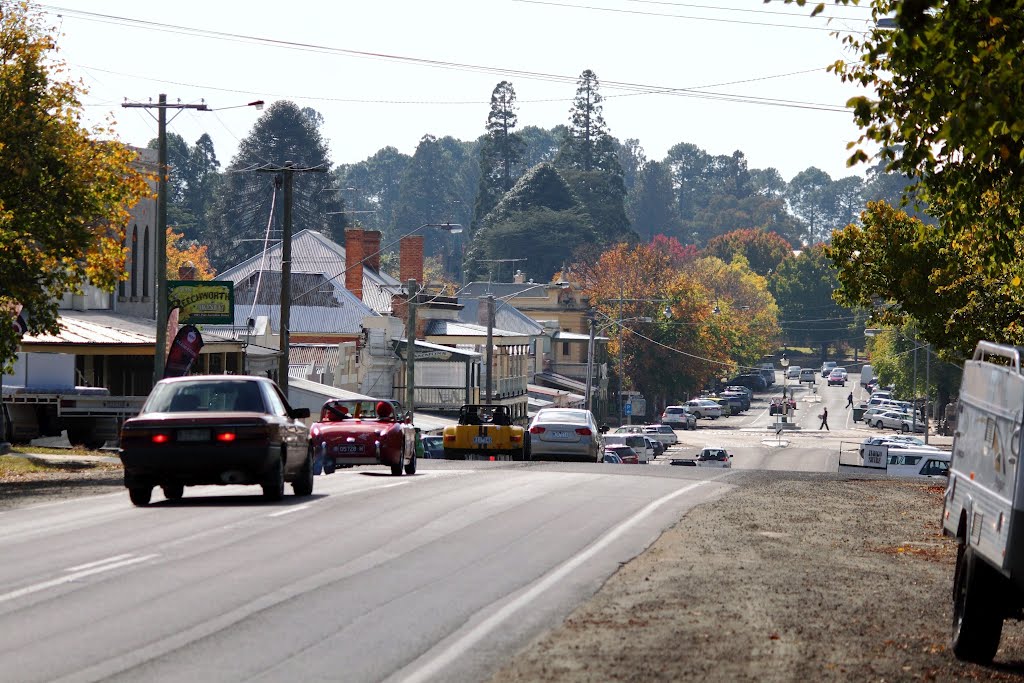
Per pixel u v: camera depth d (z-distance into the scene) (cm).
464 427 8756
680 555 3622
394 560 3456
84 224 7312
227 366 13950
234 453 4616
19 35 6906
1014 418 2269
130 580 3077
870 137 2872
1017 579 2167
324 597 2897
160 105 9119
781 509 4991
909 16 2327
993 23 2808
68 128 7094
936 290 7069
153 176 7681
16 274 7000
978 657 2444
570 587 3075
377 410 7175
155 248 13925
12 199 6881
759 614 2728
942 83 2858
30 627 2541
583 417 9094
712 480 6531
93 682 2108
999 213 3912
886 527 4541
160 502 4953
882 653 2425
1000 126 2777
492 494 5341
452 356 18075
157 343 9131
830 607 2856
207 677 2153
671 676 2158
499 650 2386
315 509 4628
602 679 2138
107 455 9362
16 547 3625
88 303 12412
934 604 2992
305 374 15912
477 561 3469
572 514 4650
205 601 2827
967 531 2506
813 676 2186
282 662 2270
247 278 19888
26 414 10294
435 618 2680
